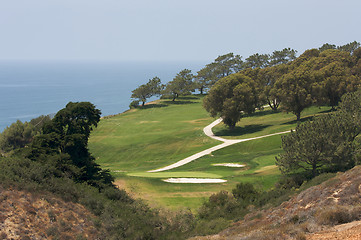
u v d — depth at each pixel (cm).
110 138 9131
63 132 4041
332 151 3625
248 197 3381
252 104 9106
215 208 3266
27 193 2600
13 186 2602
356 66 9981
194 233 2714
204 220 3078
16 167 2911
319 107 9406
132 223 2858
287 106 8344
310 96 7975
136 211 3212
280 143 6912
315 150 3666
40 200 2606
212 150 7238
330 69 8969
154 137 9000
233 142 7675
